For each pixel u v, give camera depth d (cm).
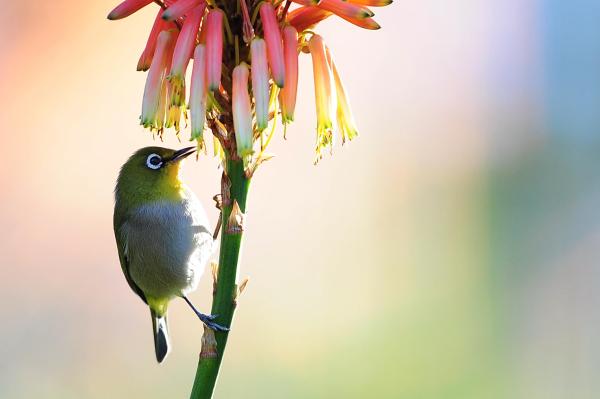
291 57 473
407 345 1367
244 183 500
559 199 1652
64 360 1309
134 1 499
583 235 1553
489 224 1636
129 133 1555
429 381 1295
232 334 1350
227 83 490
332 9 485
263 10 472
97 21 1552
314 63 499
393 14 1778
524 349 1329
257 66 463
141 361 1329
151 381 1315
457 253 1572
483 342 1357
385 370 1325
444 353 1338
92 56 1550
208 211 1439
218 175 1450
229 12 485
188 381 1332
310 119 1566
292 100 471
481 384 1273
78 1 1538
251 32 470
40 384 1264
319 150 507
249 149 468
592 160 1711
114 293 1403
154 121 493
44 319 1344
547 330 1353
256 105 462
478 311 1425
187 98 516
